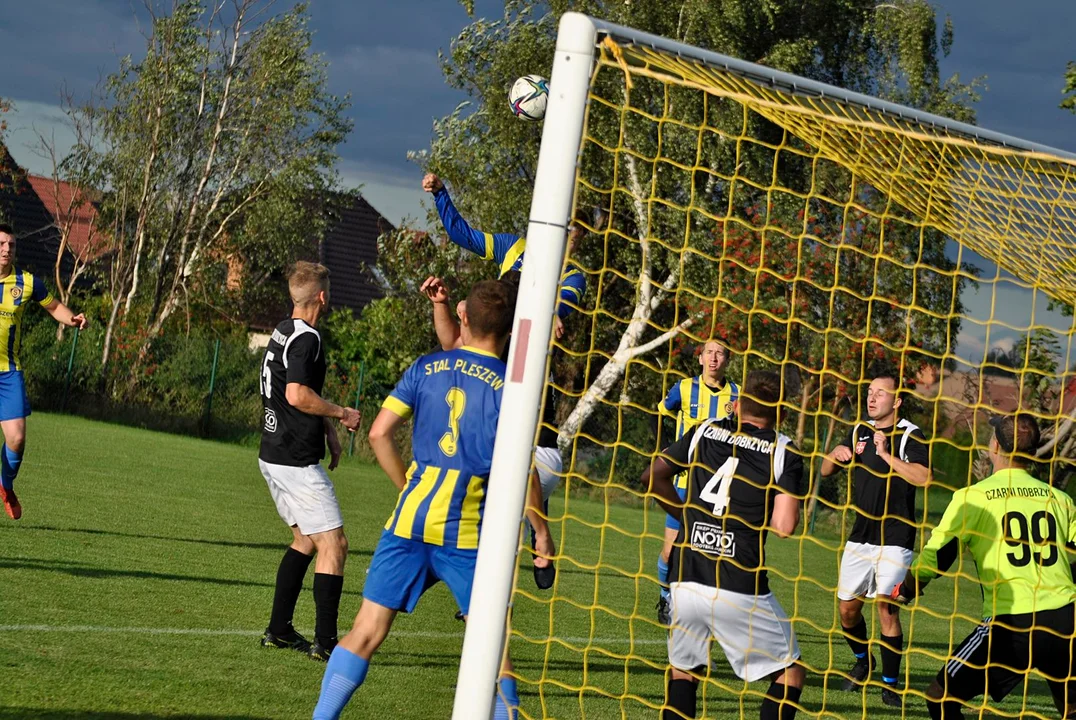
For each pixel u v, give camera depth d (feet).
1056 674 23.15
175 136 146.72
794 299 25.75
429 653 29.86
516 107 28.50
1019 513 23.50
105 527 45.37
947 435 39.34
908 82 121.60
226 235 163.02
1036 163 23.95
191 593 33.68
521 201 121.60
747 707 28.12
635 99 91.56
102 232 156.97
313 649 27.22
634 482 98.22
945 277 68.95
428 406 19.33
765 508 20.90
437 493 18.86
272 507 60.03
